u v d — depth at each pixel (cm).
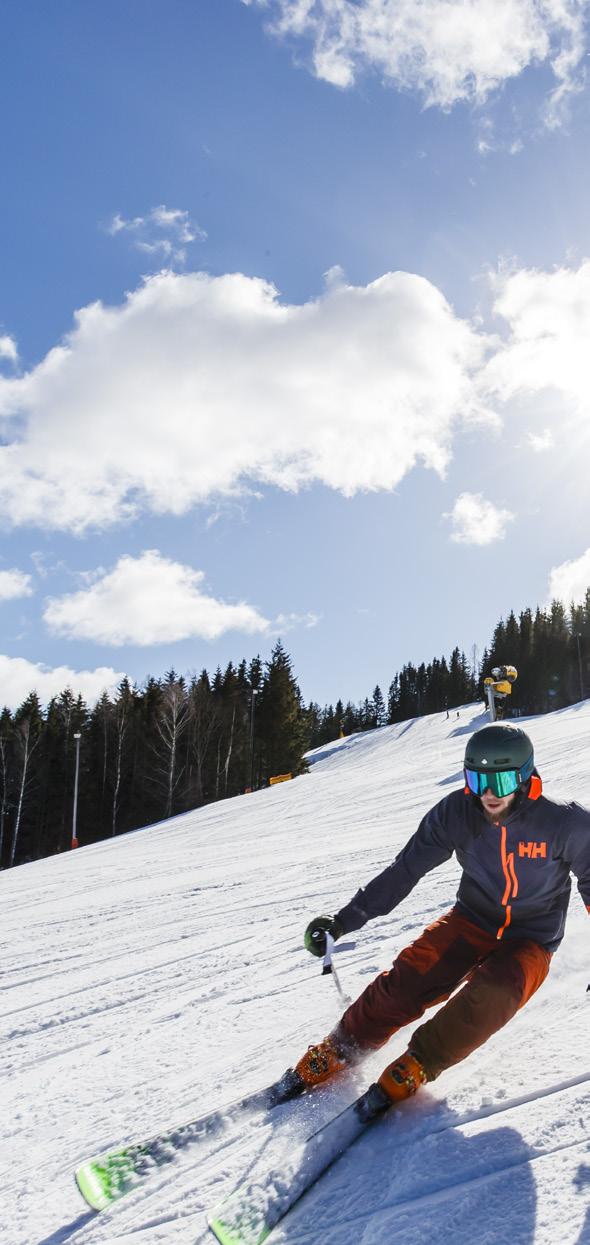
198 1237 167
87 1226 177
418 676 9244
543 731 2258
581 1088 199
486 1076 215
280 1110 216
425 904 434
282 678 4616
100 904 750
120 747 4019
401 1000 224
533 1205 157
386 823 1122
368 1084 223
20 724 4188
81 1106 244
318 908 525
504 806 215
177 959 441
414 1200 167
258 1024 293
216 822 1780
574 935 321
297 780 2417
